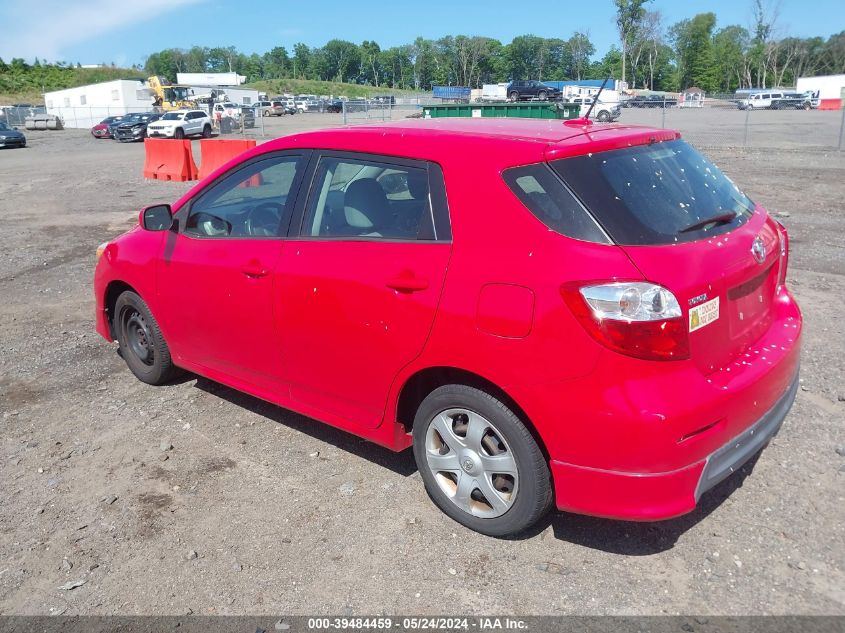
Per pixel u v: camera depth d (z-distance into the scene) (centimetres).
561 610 275
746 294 303
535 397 275
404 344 312
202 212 421
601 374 260
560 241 272
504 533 312
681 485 266
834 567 292
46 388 504
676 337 258
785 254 360
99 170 2177
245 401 471
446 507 331
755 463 368
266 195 388
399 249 315
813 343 530
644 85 12938
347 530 330
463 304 289
